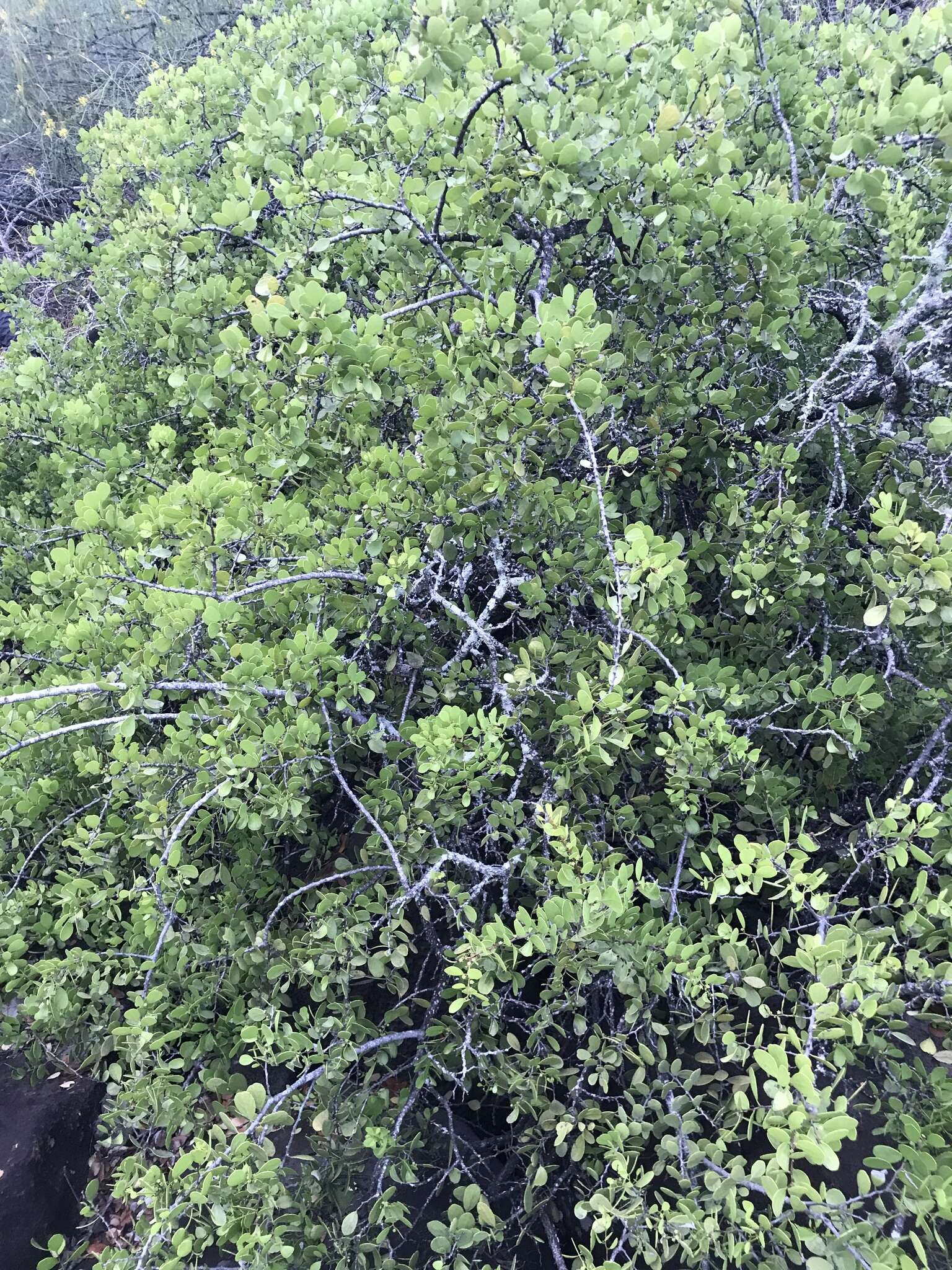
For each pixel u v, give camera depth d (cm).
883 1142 178
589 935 155
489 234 211
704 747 178
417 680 223
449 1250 153
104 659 217
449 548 210
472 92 198
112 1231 222
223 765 175
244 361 196
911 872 197
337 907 185
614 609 173
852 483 238
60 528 301
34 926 222
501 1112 211
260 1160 153
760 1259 143
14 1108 225
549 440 205
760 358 239
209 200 357
